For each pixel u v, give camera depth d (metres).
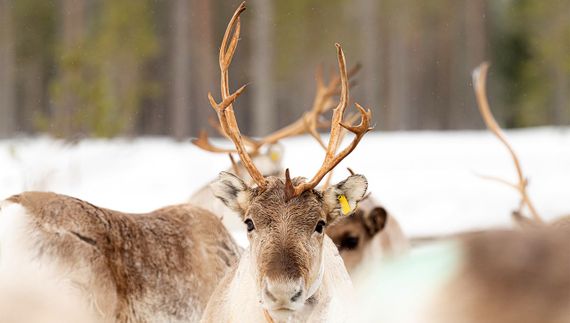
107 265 8.13
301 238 6.79
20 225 7.77
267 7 51.00
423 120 82.88
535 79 73.88
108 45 55.44
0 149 38.75
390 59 71.94
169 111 75.81
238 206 7.40
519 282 1.88
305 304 7.02
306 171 32.78
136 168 34.06
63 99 37.62
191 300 8.88
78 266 7.88
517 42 79.50
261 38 50.94
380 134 58.31
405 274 2.14
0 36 69.75
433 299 1.95
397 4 69.12
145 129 77.62
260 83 50.94
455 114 81.81
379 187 29.39
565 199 25.25
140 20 57.53
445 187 29.22
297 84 72.06
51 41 74.44
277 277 6.44
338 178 30.53
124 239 8.51
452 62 81.19
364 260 12.17
